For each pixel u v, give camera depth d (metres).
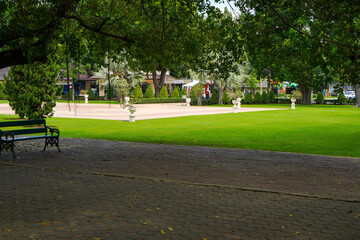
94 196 7.47
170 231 5.57
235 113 35.81
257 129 22.12
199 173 9.73
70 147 14.16
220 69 14.14
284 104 59.59
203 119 28.80
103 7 14.91
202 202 7.12
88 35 15.15
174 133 19.83
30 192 7.76
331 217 6.25
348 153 13.52
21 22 11.54
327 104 59.72
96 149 13.71
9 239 5.20
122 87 42.34
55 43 13.24
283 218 6.20
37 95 22.52
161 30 14.13
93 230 5.57
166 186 8.35
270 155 12.62
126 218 6.14
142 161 11.36
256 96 61.25
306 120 28.55
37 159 11.55
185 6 13.98
